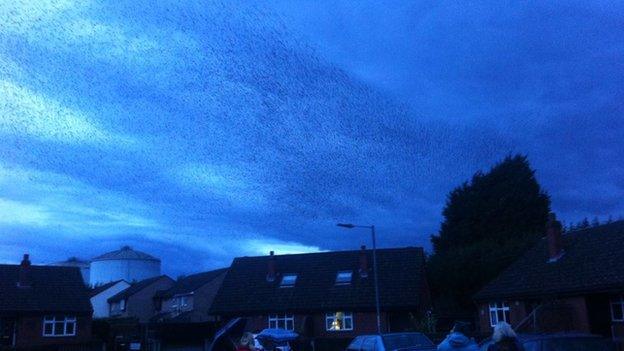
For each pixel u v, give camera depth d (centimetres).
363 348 1994
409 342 1927
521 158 6256
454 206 6438
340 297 4666
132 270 9312
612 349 1303
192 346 4981
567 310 3058
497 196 6150
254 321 4828
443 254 5891
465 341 1102
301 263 5141
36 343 4634
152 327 5084
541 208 6103
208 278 6844
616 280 2770
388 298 4534
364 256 4834
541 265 3544
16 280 4853
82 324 4866
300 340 4184
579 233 3519
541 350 1277
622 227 3206
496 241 5869
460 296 5647
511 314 3572
